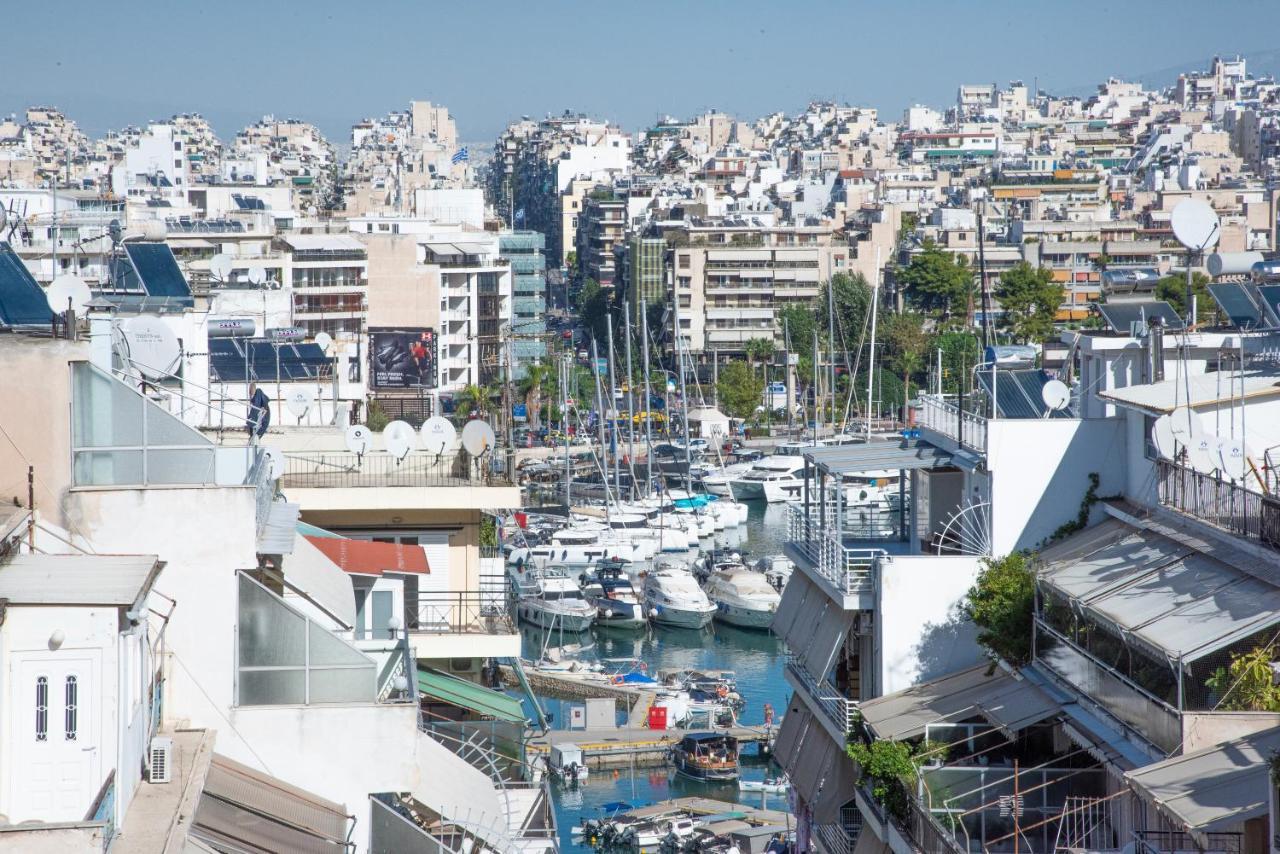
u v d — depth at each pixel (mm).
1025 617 55031
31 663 30641
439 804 40750
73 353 38562
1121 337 67375
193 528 39031
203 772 35344
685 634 184250
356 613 59406
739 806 116062
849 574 61875
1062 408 66750
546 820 51031
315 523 66188
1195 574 47062
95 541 38562
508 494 66000
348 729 40031
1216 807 36562
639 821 110812
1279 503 44688
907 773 53062
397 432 69375
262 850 34469
